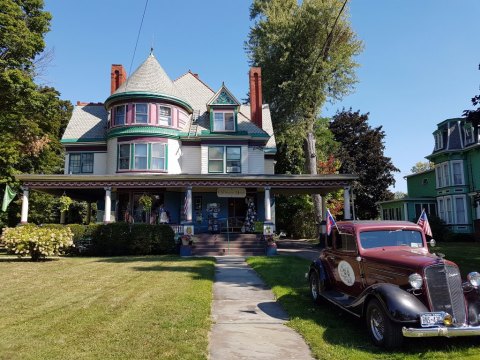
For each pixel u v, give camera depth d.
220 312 8.05
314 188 23.78
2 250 21.23
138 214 25.50
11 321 6.79
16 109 25.09
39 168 30.36
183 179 21.12
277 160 38.50
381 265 6.68
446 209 32.94
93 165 26.55
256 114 28.50
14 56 23.88
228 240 21.25
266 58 32.03
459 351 5.59
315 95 31.17
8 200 22.27
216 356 5.50
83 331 6.26
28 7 24.69
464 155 32.00
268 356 5.51
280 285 10.57
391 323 5.64
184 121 27.31
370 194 46.03
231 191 22.52
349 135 48.16
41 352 5.29
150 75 26.41
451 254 18.48
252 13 34.59
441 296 5.73
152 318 7.06
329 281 8.33
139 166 24.94
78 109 29.20
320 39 31.00
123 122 25.41
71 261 15.97
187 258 17.45
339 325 6.99
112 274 12.26
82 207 37.16
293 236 36.94
